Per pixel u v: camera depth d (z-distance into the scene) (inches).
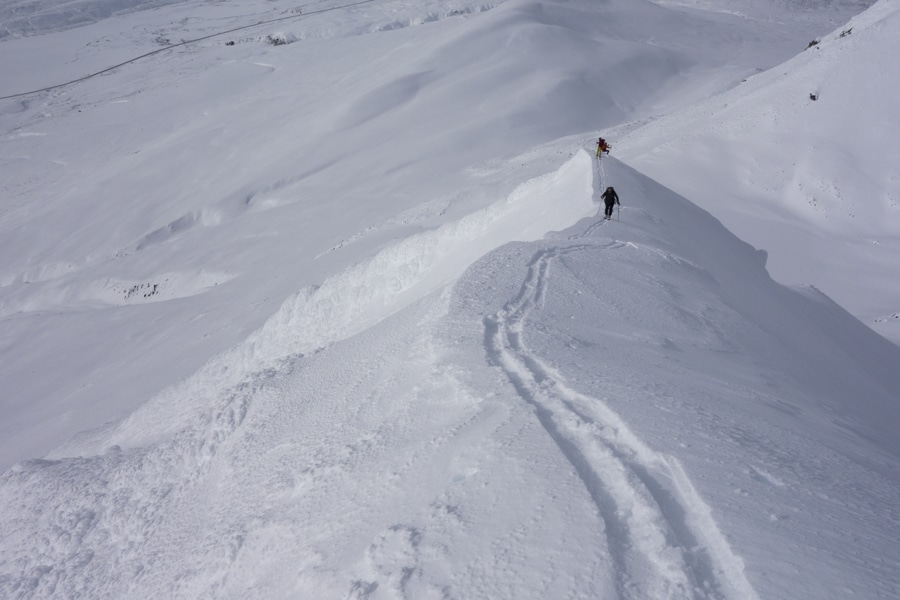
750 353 426.3
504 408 249.4
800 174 1791.3
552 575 152.4
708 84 3769.7
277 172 3230.8
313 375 468.4
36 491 511.5
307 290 995.3
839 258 1521.9
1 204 3622.0
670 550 155.5
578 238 597.9
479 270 478.9
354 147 3344.0
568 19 4965.6
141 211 3196.4
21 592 416.5
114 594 357.1
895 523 171.2
